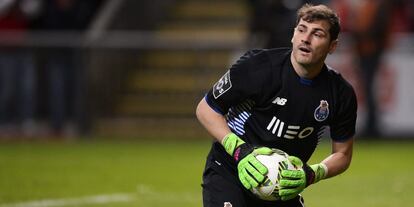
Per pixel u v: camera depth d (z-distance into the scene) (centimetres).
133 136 5159
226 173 1820
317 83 1766
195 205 2852
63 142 4806
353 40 4919
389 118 4984
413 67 4956
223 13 5869
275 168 1703
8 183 3272
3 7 4953
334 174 1847
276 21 4494
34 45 4906
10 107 4894
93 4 5428
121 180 3406
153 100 5316
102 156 4175
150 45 5181
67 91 4953
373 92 4934
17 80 4891
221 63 5234
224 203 1788
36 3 4962
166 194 3083
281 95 1755
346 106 1797
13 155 4184
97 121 5084
